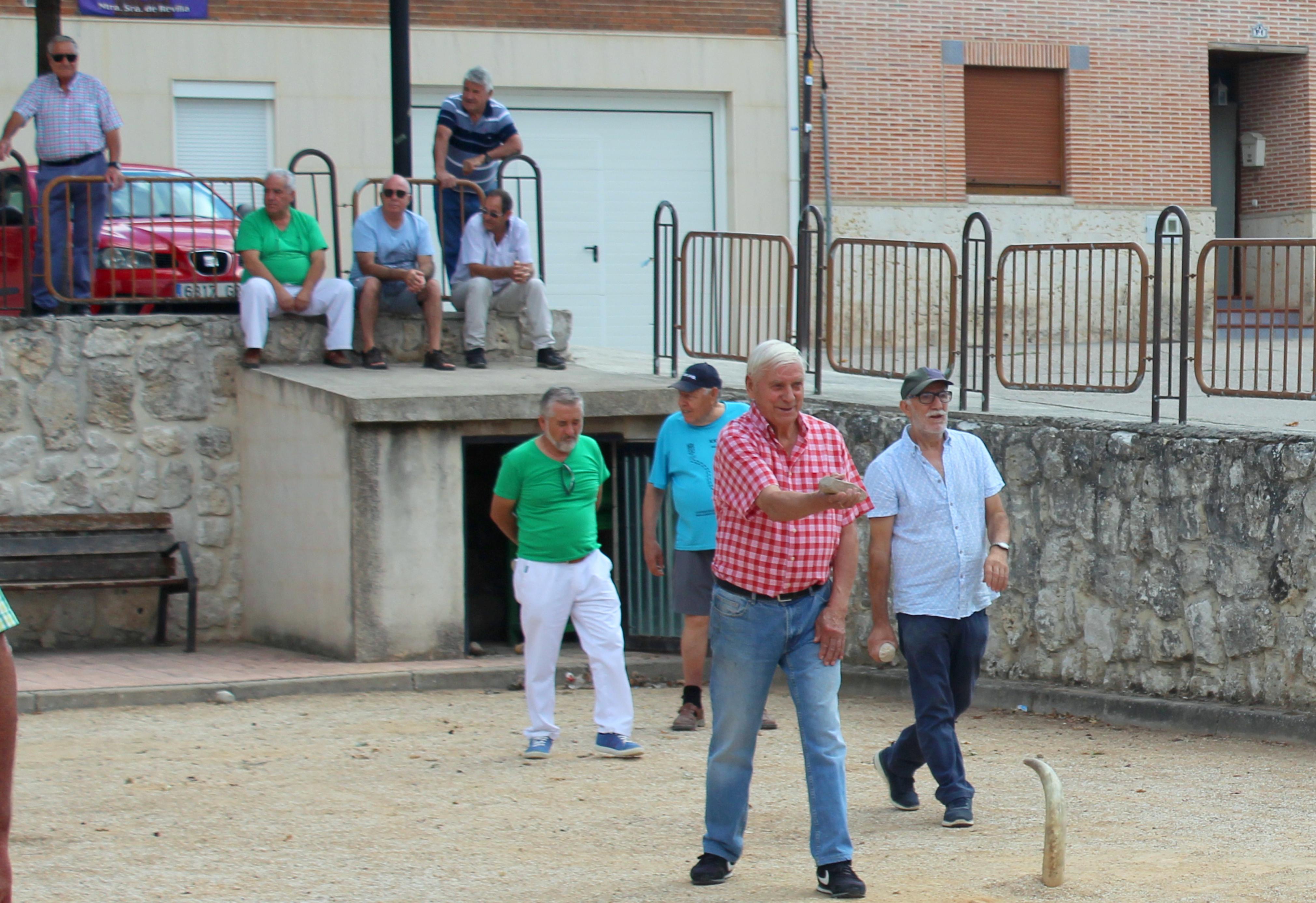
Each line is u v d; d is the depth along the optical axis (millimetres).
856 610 33344
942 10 60312
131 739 26250
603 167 58625
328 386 33688
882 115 59906
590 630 24625
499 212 38094
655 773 23484
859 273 34250
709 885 17141
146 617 36750
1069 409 32344
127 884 17547
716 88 58750
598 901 16656
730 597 16891
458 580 33312
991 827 19812
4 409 35562
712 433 26359
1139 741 26438
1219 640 27062
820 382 35062
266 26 54688
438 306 37312
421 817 20641
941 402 19703
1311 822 19969
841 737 16875
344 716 28453
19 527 34625
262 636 36656
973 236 61094
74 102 36938
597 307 58875
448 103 40188
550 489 24234
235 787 22484
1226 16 64062
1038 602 30156
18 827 20172
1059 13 61750
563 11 57500
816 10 59219
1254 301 27672
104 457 36344
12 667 10711
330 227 55594
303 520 34438
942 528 19641
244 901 16875
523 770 23688
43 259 36500
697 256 37719
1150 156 63312
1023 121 62281
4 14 52094
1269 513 26234
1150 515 28125
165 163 53969
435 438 33031
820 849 16484
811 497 15789
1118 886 16562
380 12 55844
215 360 37062
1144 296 28906
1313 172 66250
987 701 30469
